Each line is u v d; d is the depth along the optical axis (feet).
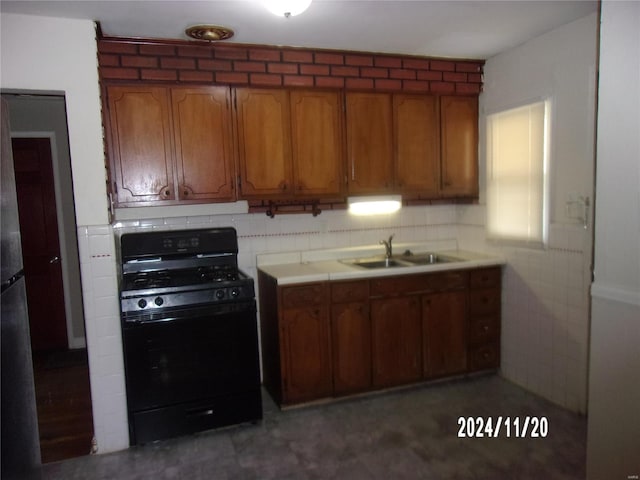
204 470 7.84
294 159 10.01
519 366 10.69
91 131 8.07
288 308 9.50
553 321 9.68
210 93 9.33
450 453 8.09
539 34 9.42
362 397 10.32
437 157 11.16
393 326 10.29
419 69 10.82
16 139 13.42
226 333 8.86
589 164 8.65
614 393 5.75
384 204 10.94
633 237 5.44
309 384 9.77
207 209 9.73
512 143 10.43
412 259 11.78
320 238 11.53
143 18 7.84
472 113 11.38
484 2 7.65
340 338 9.92
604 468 5.92
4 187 4.73
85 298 8.29
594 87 8.45
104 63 8.66
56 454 8.48
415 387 10.75
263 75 9.66
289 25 8.43
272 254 11.07
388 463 7.86
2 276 4.49
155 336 8.42
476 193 11.60
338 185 10.38
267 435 8.86
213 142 9.41
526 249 10.28
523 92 10.07
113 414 8.53
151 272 9.73
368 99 10.49
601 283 5.81
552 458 7.84
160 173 9.11
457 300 10.75
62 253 13.92
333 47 9.87
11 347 4.62
